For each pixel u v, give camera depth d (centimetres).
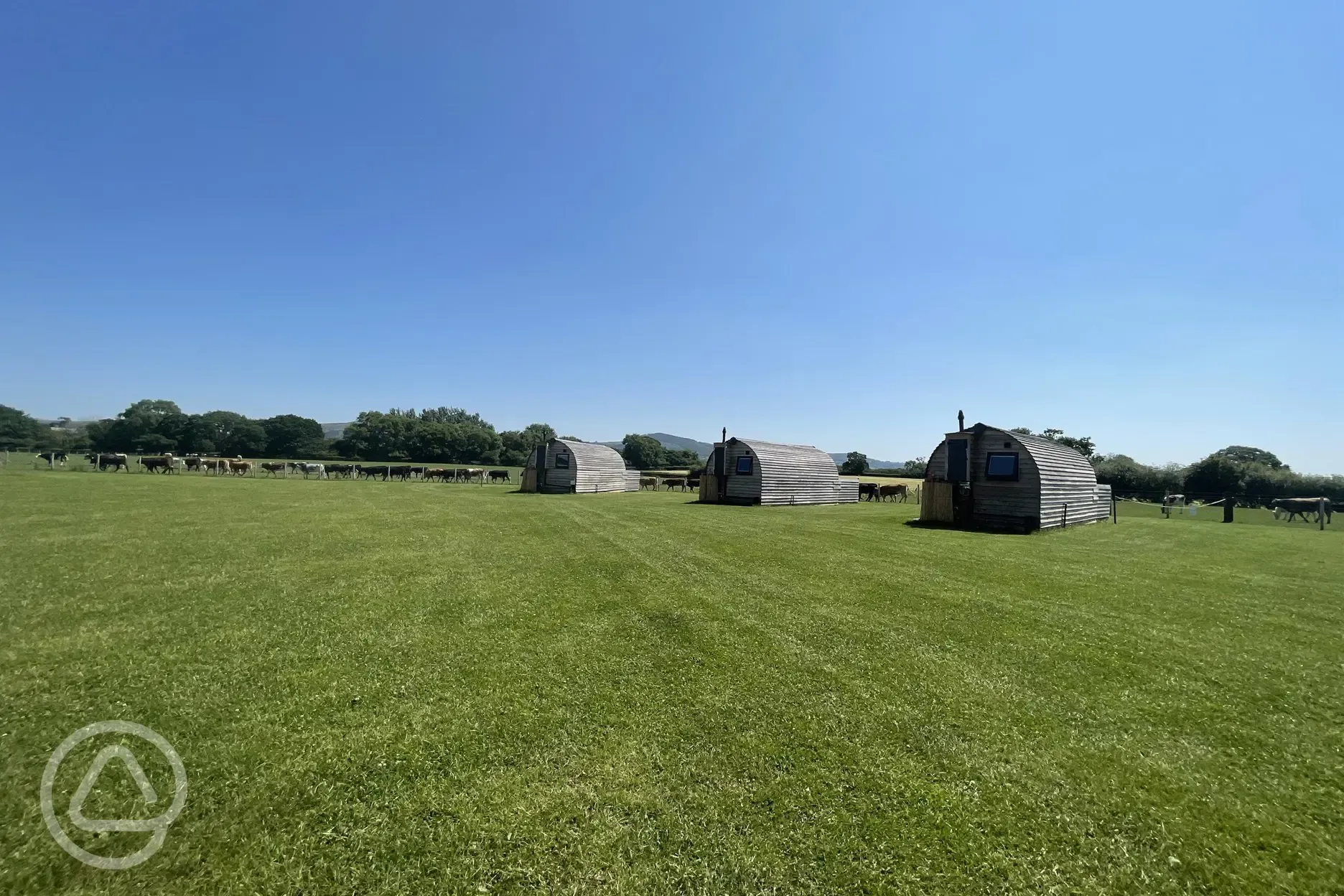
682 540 1376
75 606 705
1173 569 1084
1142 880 286
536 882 278
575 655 573
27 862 283
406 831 312
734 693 489
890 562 1108
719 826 318
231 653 564
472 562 1041
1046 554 1254
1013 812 337
